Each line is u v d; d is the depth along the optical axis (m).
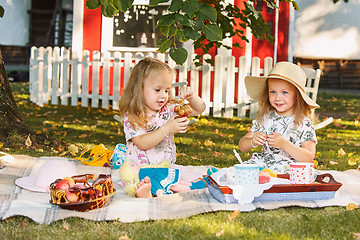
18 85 16.17
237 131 7.64
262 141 3.85
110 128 7.59
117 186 3.91
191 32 3.32
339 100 14.05
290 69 3.97
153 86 3.77
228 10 6.00
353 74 20.03
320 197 3.43
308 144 3.96
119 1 3.30
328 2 20.19
